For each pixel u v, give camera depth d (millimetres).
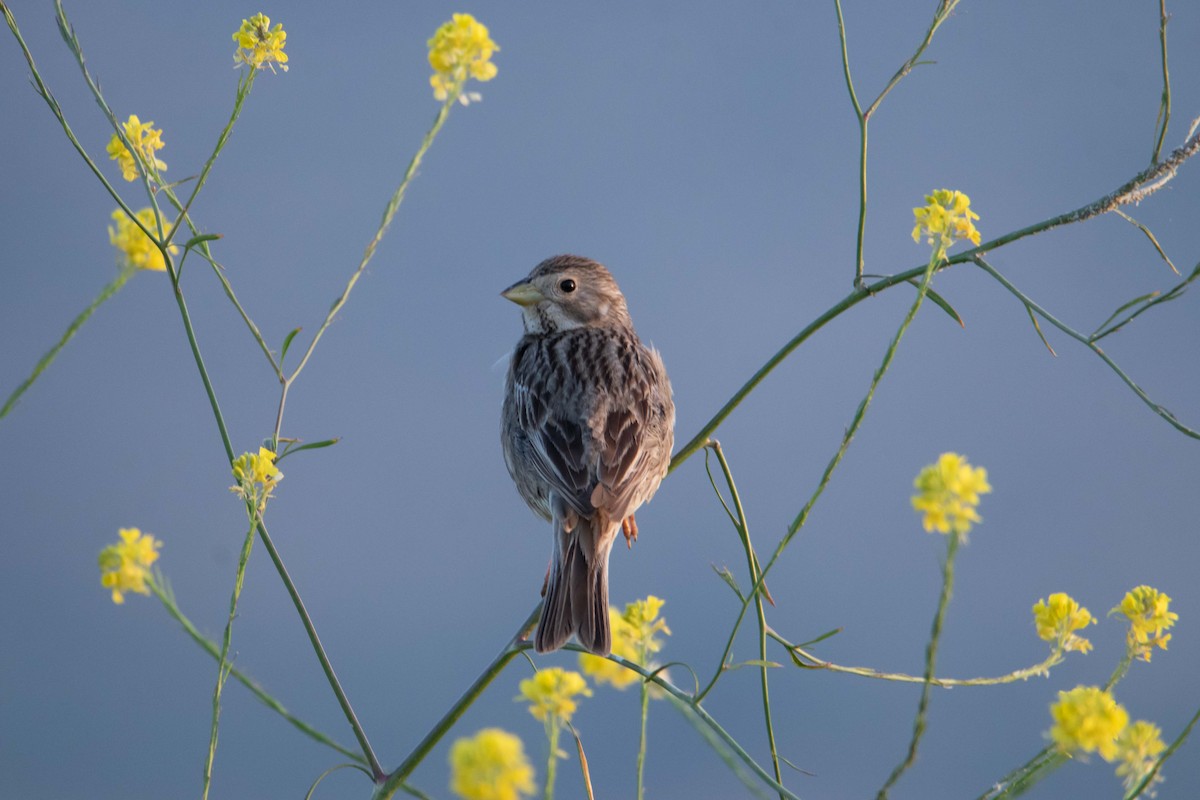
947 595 5219
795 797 6383
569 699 6484
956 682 7203
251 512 7266
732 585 7516
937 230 7508
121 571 7188
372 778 7312
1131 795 5887
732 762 6508
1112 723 6066
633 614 8289
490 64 7984
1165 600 7137
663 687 6918
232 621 6965
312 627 7438
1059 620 7211
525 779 5449
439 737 7434
